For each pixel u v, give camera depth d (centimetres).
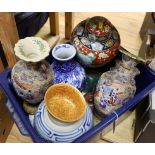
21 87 77
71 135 73
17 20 112
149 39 123
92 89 97
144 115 98
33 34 139
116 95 83
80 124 74
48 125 74
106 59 88
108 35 86
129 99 86
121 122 113
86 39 86
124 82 85
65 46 88
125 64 86
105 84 86
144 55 122
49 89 73
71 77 87
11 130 113
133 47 150
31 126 77
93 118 87
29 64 76
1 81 86
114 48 87
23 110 87
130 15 169
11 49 95
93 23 86
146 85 95
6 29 88
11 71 86
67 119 70
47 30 152
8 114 104
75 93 75
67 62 87
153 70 94
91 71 99
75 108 73
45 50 74
